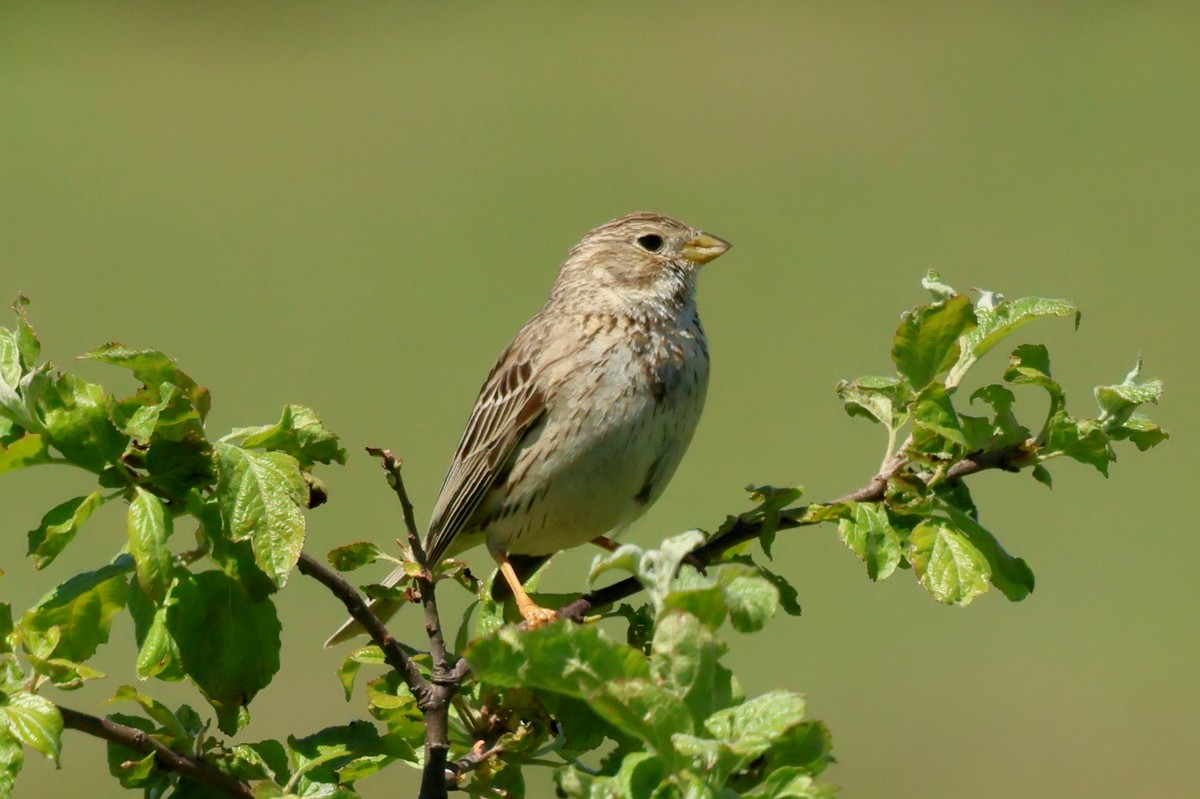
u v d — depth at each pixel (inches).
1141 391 206.7
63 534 175.8
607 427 280.4
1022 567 202.1
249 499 176.6
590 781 149.9
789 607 205.5
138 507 173.5
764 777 151.8
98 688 532.7
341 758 194.1
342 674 202.4
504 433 283.7
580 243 301.1
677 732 145.4
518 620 229.3
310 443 191.0
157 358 182.9
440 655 192.2
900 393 209.0
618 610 207.5
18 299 178.9
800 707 145.9
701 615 151.5
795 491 205.5
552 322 291.7
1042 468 206.8
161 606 186.9
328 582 186.5
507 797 194.5
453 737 201.2
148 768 179.6
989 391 206.2
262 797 183.0
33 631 179.8
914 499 202.4
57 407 176.1
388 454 194.9
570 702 191.6
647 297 291.0
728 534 208.5
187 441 178.9
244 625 188.2
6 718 163.8
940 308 202.5
